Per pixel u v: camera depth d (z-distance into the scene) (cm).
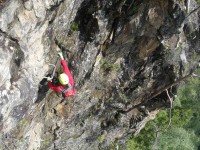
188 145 2497
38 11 781
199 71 1800
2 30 724
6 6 692
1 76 756
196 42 1245
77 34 1059
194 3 1160
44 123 1253
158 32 1079
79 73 1141
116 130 1550
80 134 1451
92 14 1025
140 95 1380
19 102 861
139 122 1512
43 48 913
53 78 994
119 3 1005
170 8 1002
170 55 1190
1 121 827
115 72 1248
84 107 1326
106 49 1145
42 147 1326
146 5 1013
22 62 830
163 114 2177
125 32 1085
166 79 1295
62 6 879
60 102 1225
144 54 1184
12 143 1071
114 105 1402
